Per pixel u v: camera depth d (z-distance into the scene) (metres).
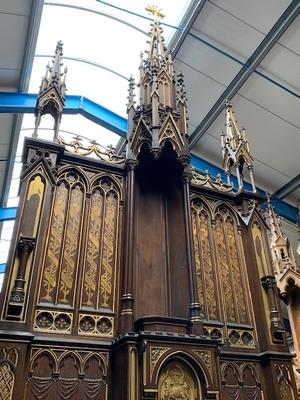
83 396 4.57
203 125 14.02
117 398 4.54
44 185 5.50
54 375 4.52
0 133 13.15
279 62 11.34
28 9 9.33
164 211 6.68
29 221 5.13
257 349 5.95
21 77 11.38
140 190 6.64
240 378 5.54
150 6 9.35
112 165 6.32
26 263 4.81
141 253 6.08
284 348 5.91
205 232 6.70
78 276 5.29
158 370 4.46
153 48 7.98
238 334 5.98
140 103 7.07
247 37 11.10
